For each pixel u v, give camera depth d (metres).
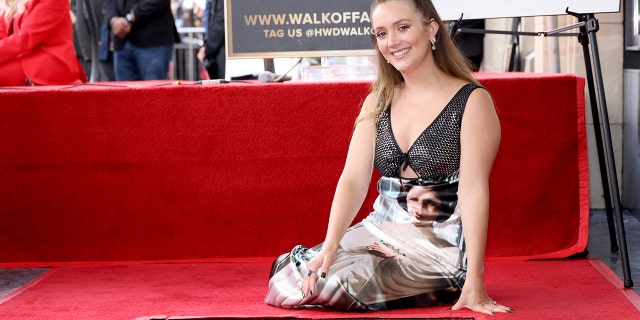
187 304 3.15
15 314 3.04
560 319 2.83
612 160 3.41
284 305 3.00
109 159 3.94
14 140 3.95
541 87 3.85
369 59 4.40
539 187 3.89
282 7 4.05
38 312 3.07
